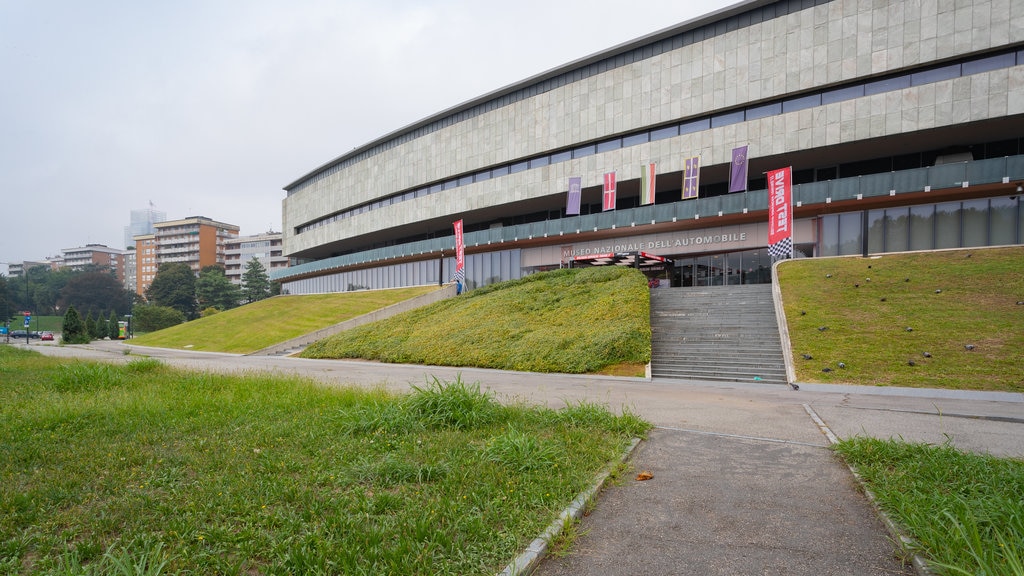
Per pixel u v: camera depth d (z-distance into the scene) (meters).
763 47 31.03
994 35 25.14
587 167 37.81
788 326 18.98
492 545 3.69
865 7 28.17
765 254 31.81
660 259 32.00
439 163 47.62
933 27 26.52
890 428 8.45
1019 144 27.89
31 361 19.56
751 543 4.05
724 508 4.80
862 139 28.23
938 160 29.42
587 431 7.26
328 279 63.28
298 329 36.12
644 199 34.22
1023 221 24.34
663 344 19.84
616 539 4.13
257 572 3.38
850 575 3.54
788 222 26.08
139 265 138.88
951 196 26.72
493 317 26.08
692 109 33.25
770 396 12.57
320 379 14.73
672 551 3.91
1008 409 10.52
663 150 34.50
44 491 4.61
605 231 36.50
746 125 31.64
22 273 178.88
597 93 37.47
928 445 6.25
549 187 39.59
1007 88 24.94
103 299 122.00
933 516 3.90
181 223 133.12
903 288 20.34
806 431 8.24
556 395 12.54
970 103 25.70
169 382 11.84
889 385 13.70
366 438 6.59
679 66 33.94
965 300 18.27
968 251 23.12
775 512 4.70
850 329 17.83
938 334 16.25
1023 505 3.97
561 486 4.91
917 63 26.81
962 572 2.99
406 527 3.82
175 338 42.53
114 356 27.27
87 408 8.38
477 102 44.16
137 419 7.71
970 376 13.63
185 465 5.51
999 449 6.89
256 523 3.98
